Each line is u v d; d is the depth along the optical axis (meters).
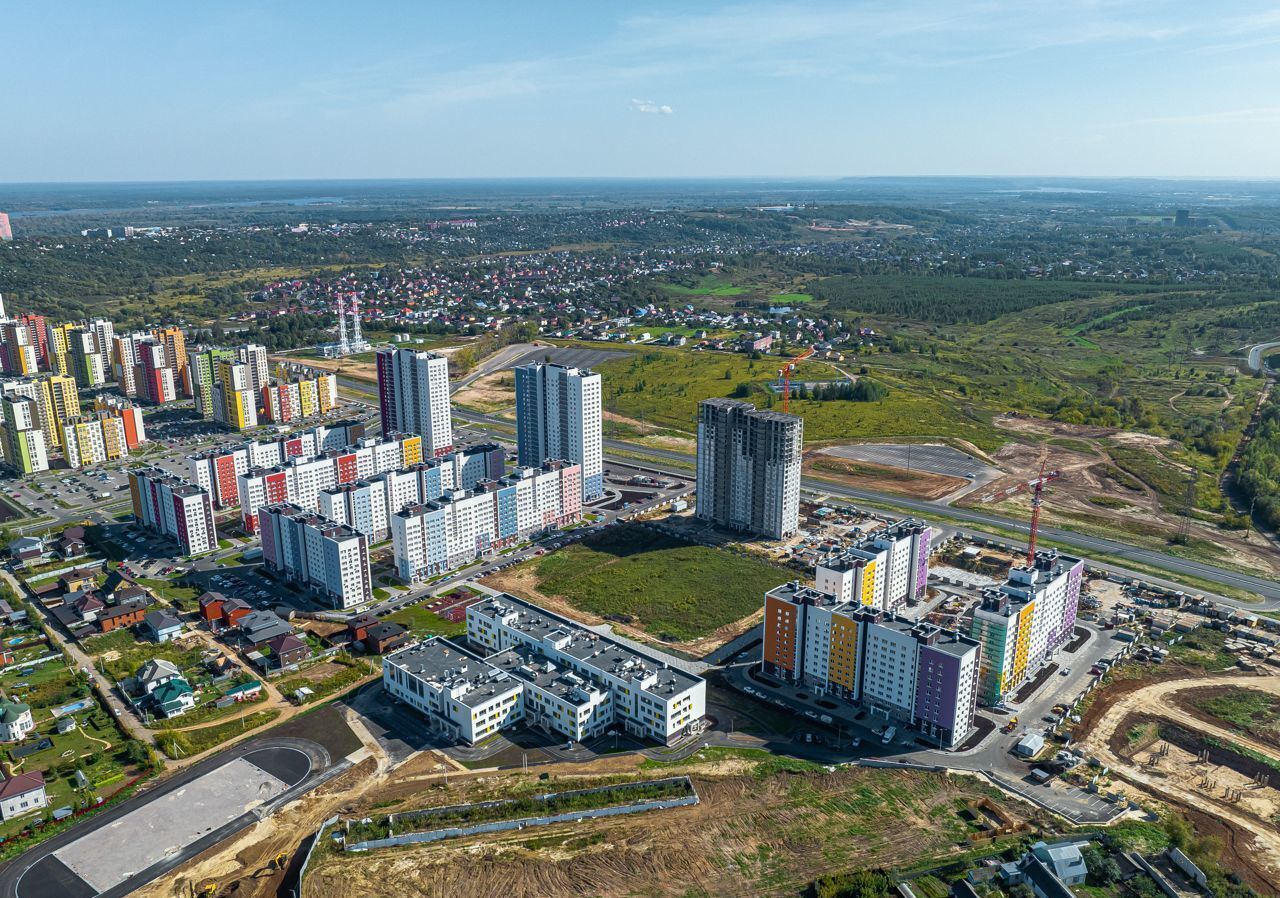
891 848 198.62
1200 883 186.75
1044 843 194.38
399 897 184.88
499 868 193.00
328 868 193.12
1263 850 199.88
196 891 188.25
